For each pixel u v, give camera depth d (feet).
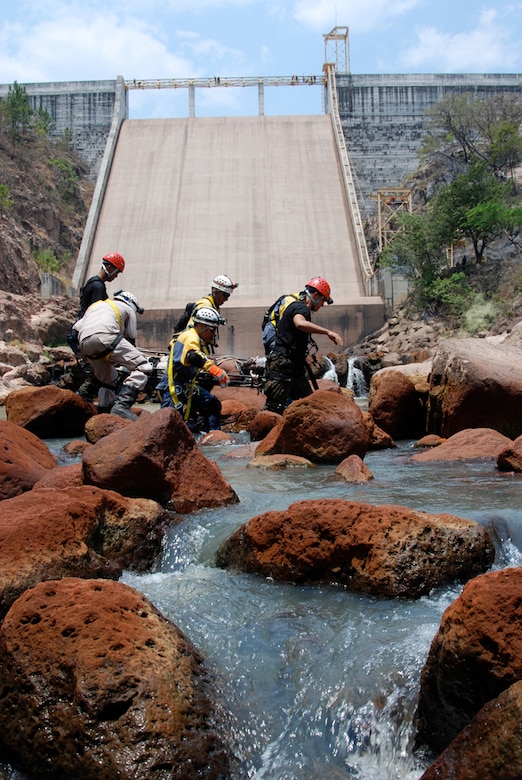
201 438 40.57
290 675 13.05
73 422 46.85
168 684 11.65
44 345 145.38
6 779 11.25
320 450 31.32
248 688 12.71
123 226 193.47
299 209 195.93
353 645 13.47
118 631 12.17
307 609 15.28
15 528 15.93
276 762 11.39
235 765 11.27
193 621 14.67
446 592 15.83
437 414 41.27
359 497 22.99
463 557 16.55
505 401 36.81
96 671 11.43
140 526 18.90
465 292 150.00
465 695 10.87
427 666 11.50
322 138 217.77
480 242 184.24
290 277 179.42
